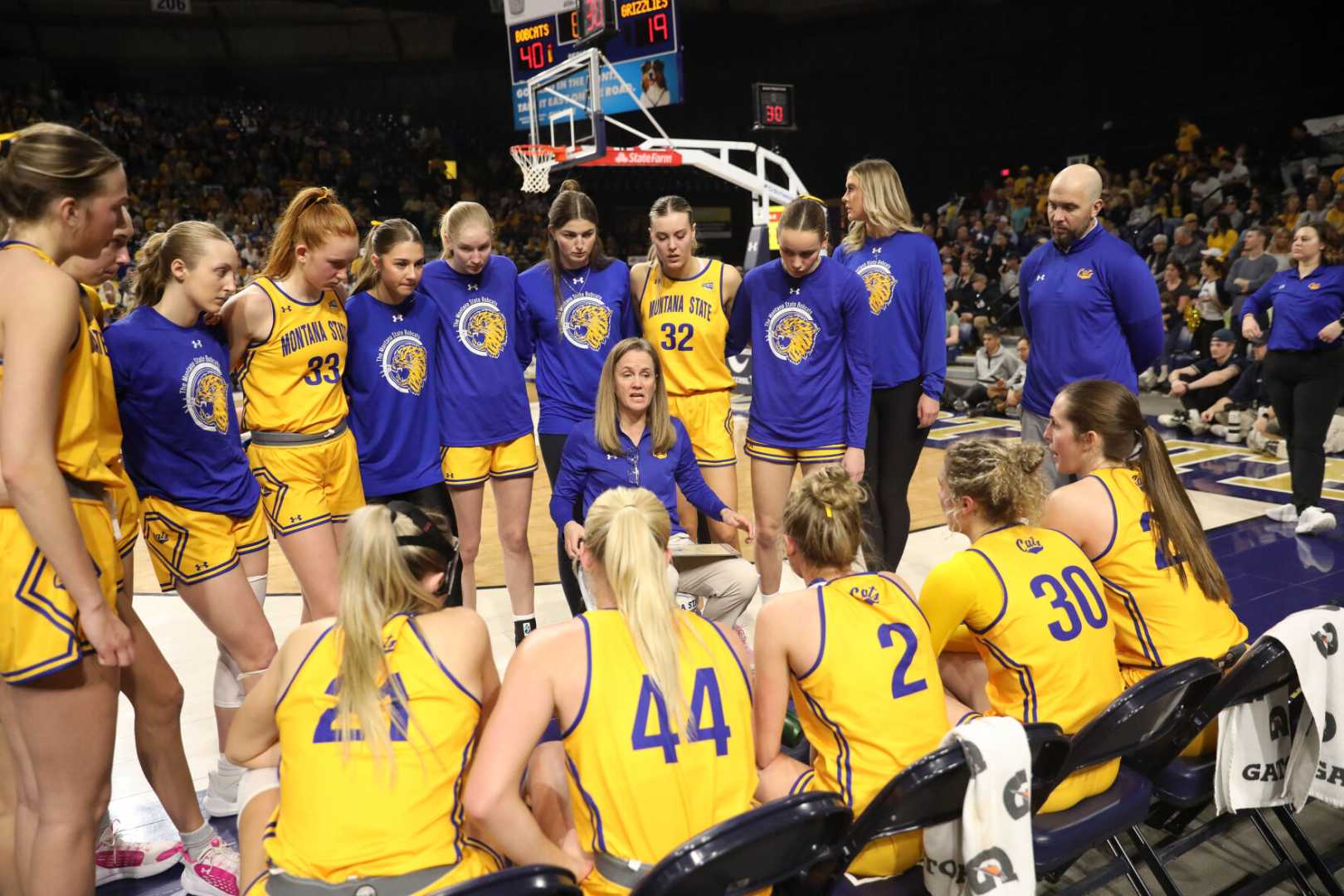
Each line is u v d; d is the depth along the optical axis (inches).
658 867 60.3
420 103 839.7
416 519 76.4
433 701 71.7
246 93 805.2
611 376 138.6
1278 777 92.2
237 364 123.6
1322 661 88.0
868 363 154.3
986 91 701.9
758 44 762.8
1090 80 657.6
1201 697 88.2
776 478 161.9
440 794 71.2
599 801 71.7
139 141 717.3
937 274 158.6
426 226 769.6
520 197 817.5
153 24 742.5
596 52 404.5
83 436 80.7
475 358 150.0
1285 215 455.2
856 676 81.2
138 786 125.3
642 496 80.5
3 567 76.2
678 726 72.0
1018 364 381.4
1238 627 101.2
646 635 72.7
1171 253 462.9
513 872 58.4
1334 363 202.5
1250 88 598.2
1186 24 612.4
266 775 83.0
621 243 809.5
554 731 91.7
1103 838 85.3
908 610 85.0
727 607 139.6
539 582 199.3
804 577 89.1
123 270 473.1
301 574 130.0
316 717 71.2
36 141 75.8
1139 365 154.4
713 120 794.8
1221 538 207.6
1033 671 88.2
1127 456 103.1
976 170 719.1
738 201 822.5
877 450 166.4
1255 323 221.0
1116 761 88.3
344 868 68.7
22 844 84.7
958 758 72.3
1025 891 73.0
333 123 811.4
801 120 776.3
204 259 104.3
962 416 385.7
